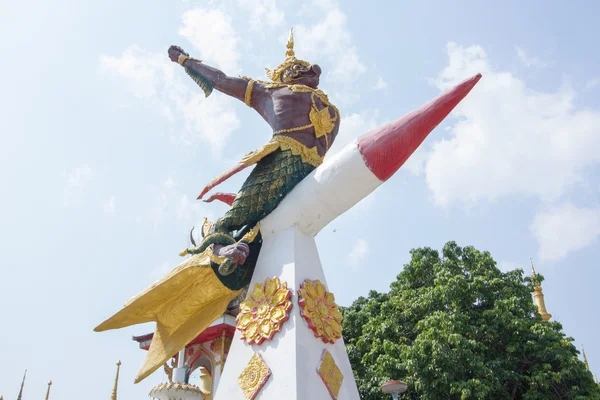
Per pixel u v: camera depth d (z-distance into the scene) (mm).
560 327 20359
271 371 7879
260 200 9148
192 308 9297
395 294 23484
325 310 8625
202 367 16125
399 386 15109
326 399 7816
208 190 9086
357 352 21688
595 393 18594
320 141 9820
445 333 18469
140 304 9172
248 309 8688
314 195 8891
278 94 9852
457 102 8711
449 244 22625
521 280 21453
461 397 17266
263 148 9328
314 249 9281
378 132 8727
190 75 10664
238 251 8609
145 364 9188
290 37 10742
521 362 19531
